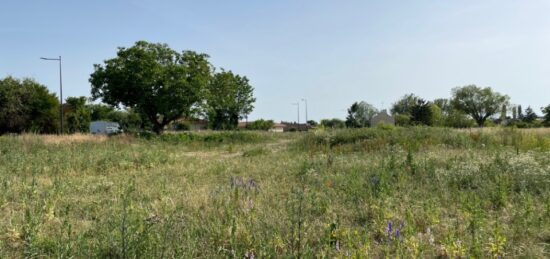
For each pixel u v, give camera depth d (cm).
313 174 888
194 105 3164
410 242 414
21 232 474
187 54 3177
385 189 645
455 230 463
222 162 1266
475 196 592
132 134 2598
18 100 3597
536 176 725
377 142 1591
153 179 924
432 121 5531
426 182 769
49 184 817
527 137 1489
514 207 573
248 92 6316
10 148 1516
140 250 380
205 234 459
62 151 1460
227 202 607
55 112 4122
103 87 3008
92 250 400
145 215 511
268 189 736
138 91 2936
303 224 482
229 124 5994
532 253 400
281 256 400
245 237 437
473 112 8575
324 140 1862
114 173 1056
